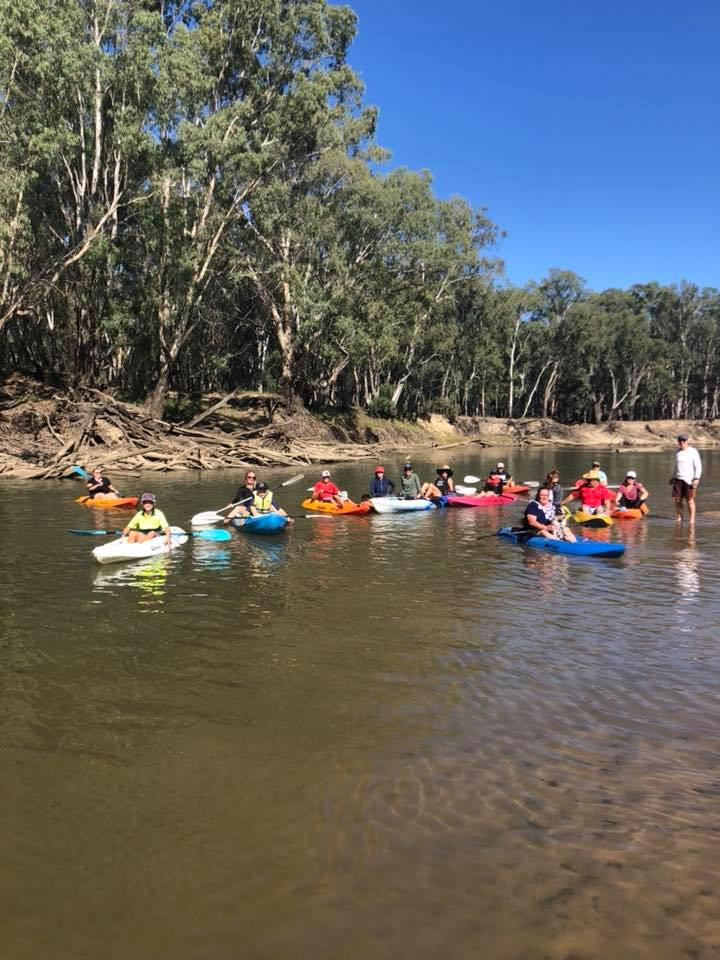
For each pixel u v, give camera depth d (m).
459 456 48.12
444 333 58.31
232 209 38.00
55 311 41.72
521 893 3.29
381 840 3.73
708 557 11.62
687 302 90.44
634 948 2.95
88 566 10.93
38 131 30.98
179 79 32.06
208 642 7.10
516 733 5.01
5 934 3.08
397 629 7.54
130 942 3.04
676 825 3.84
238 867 3.53
